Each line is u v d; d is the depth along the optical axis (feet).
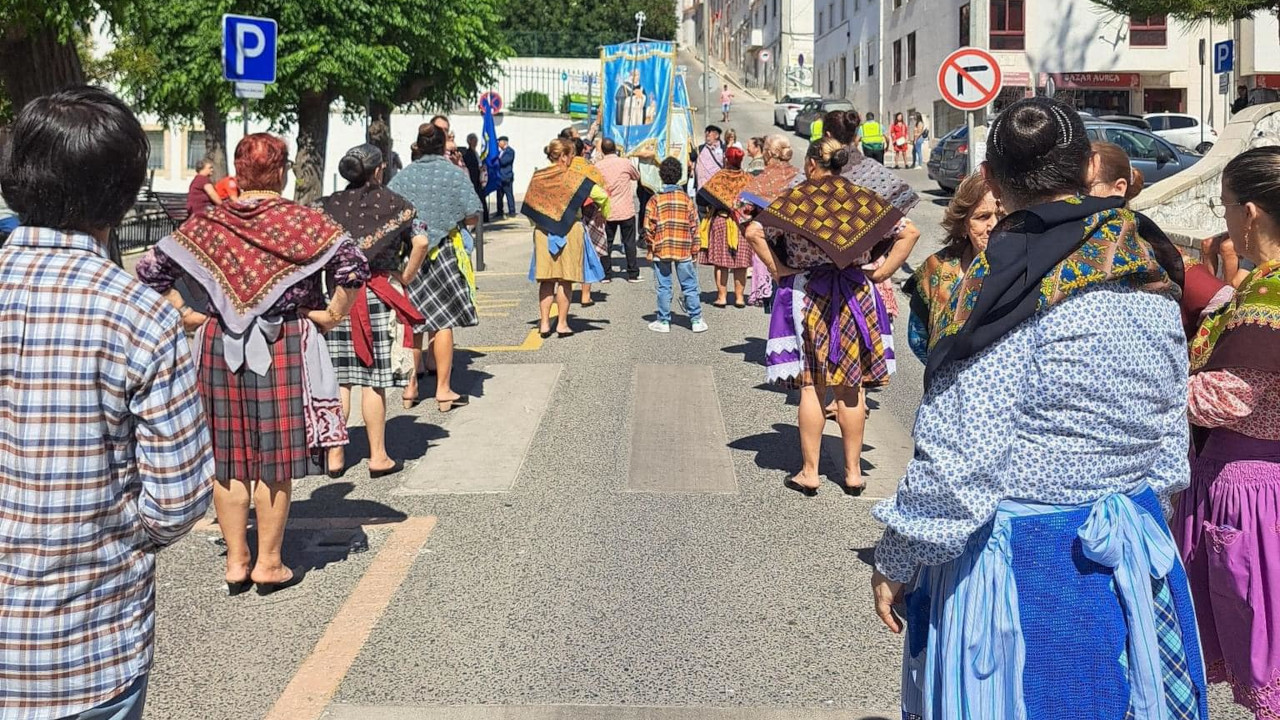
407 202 22.03
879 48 172.35
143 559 7.70
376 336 21.95
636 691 13.37
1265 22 132.26
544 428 25.72
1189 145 102.73
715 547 18.25
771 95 246.68
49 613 7.21
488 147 90.94
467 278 27.30
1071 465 7.71
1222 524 10.04
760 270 38.34
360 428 26.23
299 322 16.05
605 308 42.86
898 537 8.06
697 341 35.86
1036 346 7.68
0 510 7.23
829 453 23.88
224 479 16.12
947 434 7.75
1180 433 8.21
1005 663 7.65
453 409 27.61
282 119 84.64
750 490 21.27
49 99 7.55
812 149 20.16
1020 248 7.77
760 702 13.10
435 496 21.04
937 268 10.83
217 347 15.70
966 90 41.32
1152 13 73.15
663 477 22.03
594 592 16.38
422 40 76.74
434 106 95.55
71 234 7.52
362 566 17.57
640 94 64.80
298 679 13.74
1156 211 44.19
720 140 52.60
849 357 20.27
